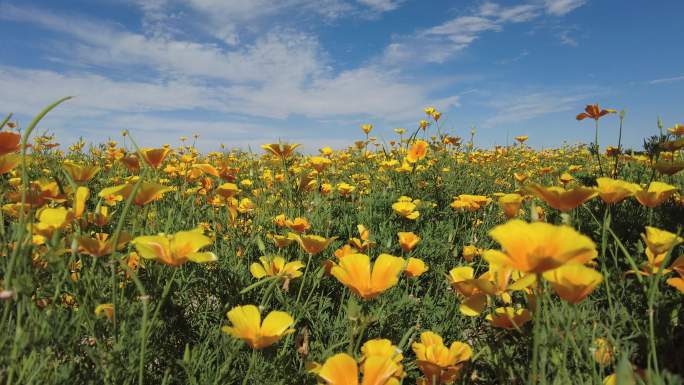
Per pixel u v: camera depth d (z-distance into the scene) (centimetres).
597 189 166
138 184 133
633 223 302
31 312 137
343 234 368
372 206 429
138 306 176
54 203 193
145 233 230
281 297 228
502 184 649
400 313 237
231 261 271
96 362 146
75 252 142
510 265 108
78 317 153
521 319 174
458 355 160
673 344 180
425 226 405
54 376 146
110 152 559
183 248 139
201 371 184
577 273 124
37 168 433
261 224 343
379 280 149
